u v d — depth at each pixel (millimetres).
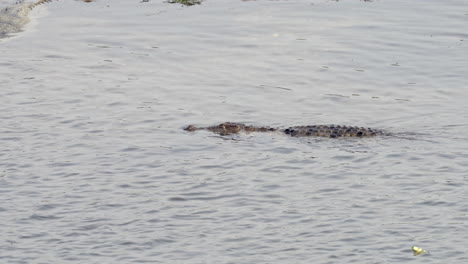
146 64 103062
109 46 109625
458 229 60875
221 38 111875
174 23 118000
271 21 117625
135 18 120688
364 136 79625
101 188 68688
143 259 57812
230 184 69312
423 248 58312
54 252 58844
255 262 57094
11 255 58406
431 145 77125
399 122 84750
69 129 81750
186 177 70688
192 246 59406
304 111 88625
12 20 120000
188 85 95875
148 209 65000
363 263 56656
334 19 117750
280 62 103250
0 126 82188
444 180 69188
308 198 66562
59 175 71188
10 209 65000
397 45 107812
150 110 87562
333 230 61250
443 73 99125
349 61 103312
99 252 58812
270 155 75438
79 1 130375
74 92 92750
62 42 111500
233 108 89000
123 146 77438
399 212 63812
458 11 119688
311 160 74062
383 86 95875
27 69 100688
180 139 79312
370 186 68500
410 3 123812
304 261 57125
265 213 64125
